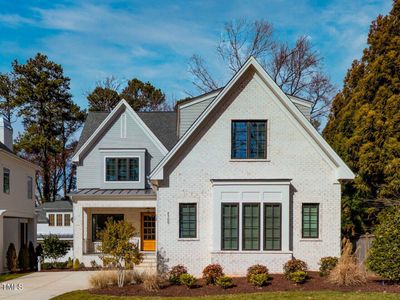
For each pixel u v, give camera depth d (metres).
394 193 22.28
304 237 19.61
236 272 18.97
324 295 14.88
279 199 19.38
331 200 19.72
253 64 19.70
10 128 32.06
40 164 53.25
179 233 19.69
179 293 16.25
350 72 29.72
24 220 32.88
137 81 58.78
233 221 19.31
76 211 27.08
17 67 53.06
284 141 19.95
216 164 19.92
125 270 19.72
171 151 19.70
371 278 17.75
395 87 24.16
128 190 28.03
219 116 20.06
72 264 26.92
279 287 16.53
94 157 28.70
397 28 25.00
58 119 54.47
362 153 23.89
